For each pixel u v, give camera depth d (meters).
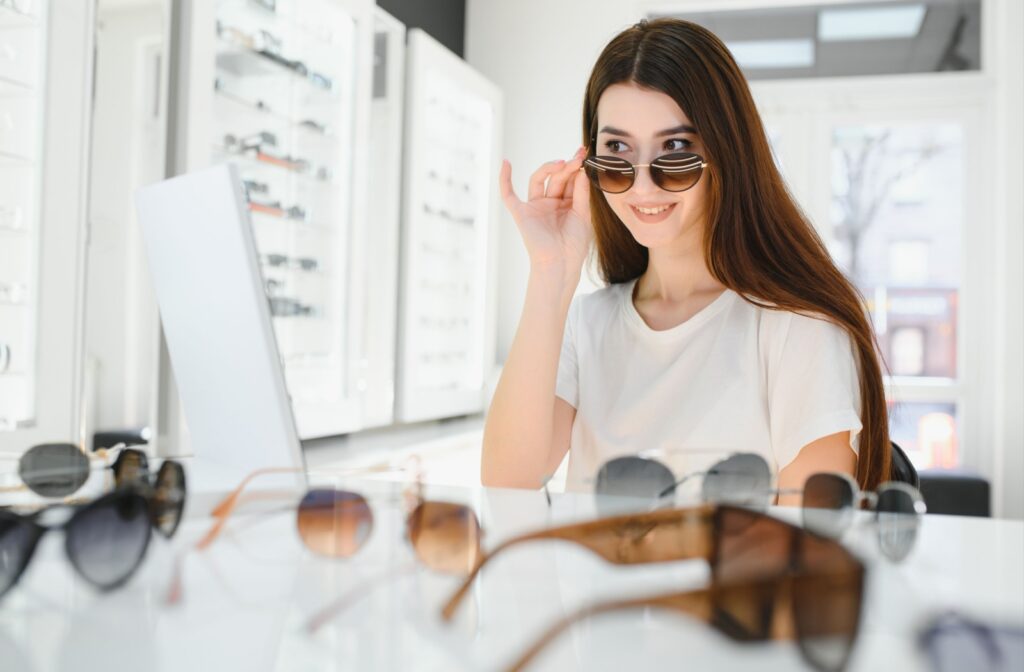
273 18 2.79
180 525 0.49
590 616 0.35
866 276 4.40
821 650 0.30
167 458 0.55
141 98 2.16
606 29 4.73
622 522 0.41
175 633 0.35
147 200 0.83
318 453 2.87
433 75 3.90
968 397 4.27
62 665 0.32
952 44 4.36
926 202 4.34
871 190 4.41
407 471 0.55
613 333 1.37
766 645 0.31
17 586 0.43
